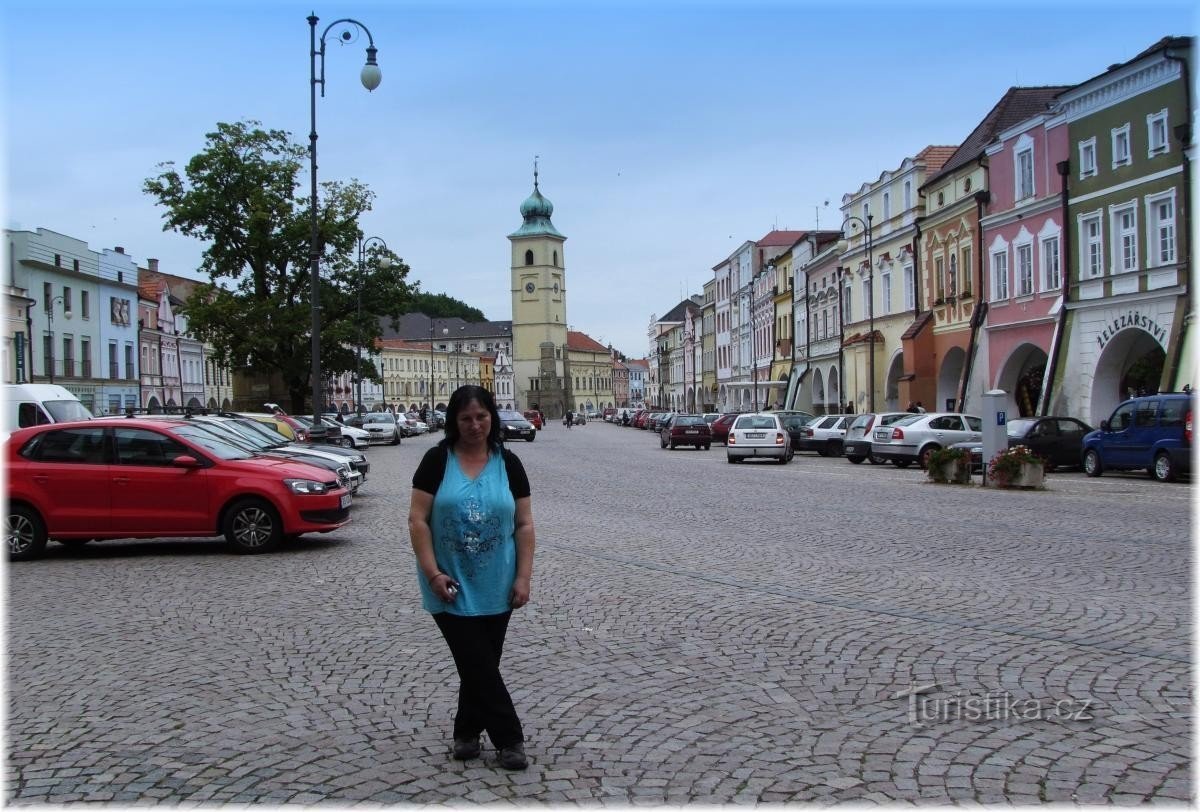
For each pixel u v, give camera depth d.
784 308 74.06
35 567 12.79
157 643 8.50
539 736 6.00
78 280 60.38
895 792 5.05
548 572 11.79
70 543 14.95
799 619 9.04
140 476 13.55
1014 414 39.22
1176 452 23.73
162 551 14.11
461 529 5.45
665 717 6.30
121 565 12.86
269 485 13.67
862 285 54.94
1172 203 29.23
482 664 5.45
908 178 48.69
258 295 53.94
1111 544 13.48
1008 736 5.82
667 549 13.63
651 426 88.50
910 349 45.94
